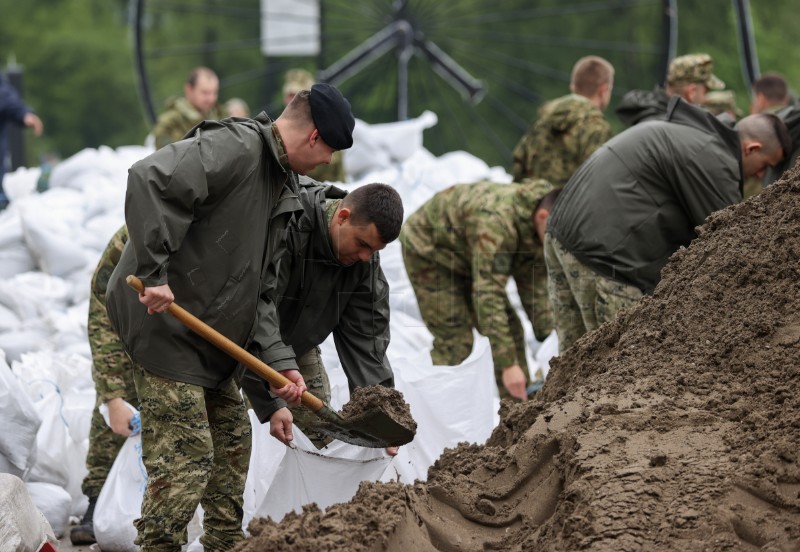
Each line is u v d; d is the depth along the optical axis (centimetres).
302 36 3006
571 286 1293
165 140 2206
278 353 995
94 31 7356
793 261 988
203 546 1088
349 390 1148
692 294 1023
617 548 766
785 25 6197
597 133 1802
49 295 1819
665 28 2861
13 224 1900
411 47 2825
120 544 1239
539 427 938
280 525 838
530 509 873
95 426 1324
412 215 1544
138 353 966
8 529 971
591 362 1054
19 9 7356
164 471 966
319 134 972
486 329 1422
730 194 1241
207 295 960
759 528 766
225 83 3444
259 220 972
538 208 1434
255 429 1175
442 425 1202
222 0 5128
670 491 805
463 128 3962
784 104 2080
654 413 895
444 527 867
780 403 877
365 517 838
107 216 2005
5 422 1252
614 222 1256
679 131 1256
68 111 7106
